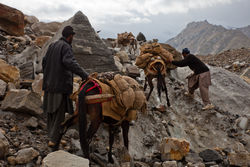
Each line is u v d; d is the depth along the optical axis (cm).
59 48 376
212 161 513
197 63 766
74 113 380
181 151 492
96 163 411
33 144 397
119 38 1391
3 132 388
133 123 578
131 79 428
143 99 414
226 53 1875
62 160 319
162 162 490
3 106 454
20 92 469
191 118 732
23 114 461
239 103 918
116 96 384
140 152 520
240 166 498
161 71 693
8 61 716
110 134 425
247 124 737
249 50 1819
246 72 1316
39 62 691
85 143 341
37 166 351
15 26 1022
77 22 700
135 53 1430
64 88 373
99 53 711
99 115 366
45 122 479
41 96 525
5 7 989
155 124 637
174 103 781
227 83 984
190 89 811
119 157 449
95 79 385
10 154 351
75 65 364
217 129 707
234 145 648
